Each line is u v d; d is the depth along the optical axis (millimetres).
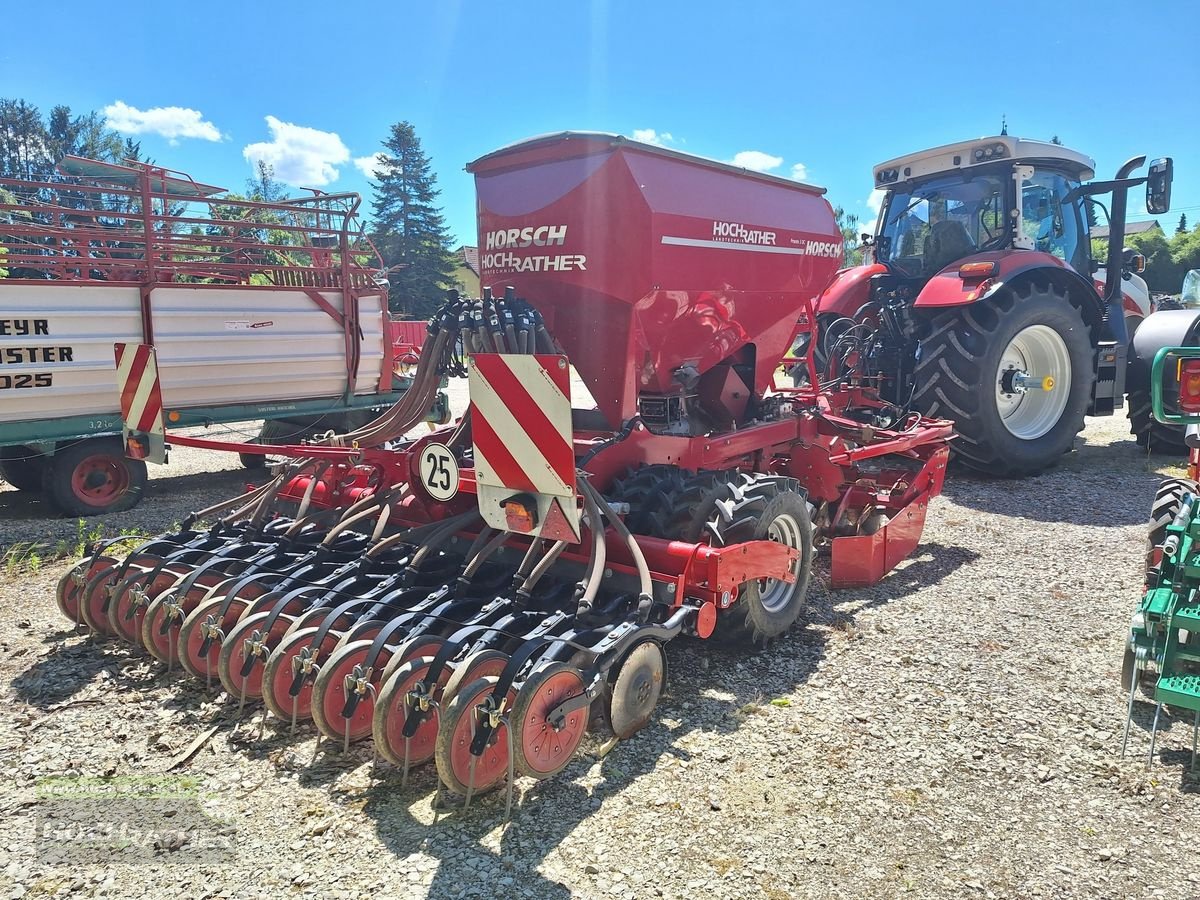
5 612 4168
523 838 2361
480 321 3334
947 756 2787
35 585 4629
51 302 5863
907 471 5316
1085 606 4121
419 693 2543
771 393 5105
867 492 5117
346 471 4082
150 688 3303
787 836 2371
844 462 4668
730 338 4301
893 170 7633
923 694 3234
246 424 10875
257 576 3342
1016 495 6379
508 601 2914
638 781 2646
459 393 14766
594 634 2730
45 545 5477
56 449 6148
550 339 3531
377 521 3680
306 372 7352
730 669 3473
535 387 2613
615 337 3719
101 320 6121
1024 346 7059
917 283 7594
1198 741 2838
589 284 3602
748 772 2697
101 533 5742
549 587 3240
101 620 3723
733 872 2219
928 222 7512
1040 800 2543
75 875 2229
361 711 2844
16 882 2199
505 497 2785
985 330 6359
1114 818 2455
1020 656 3568
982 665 3484
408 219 42844
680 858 2275
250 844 2352
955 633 3822
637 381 3859
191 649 3240
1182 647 2814
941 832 2391
